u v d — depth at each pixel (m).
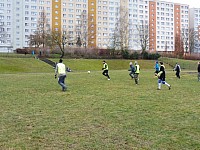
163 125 8.54
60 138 7.23
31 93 15.88
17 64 51.41
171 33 126.94
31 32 100.56
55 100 13.30
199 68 26.44
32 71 47.72
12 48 98.44
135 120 9.16
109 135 7.49
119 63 65.62
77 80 25.59
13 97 14.26
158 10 122.94
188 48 115.25
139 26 109.19
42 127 8.29
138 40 114.50
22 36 100.00
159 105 11.97
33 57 62.59
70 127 8.29
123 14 101.06
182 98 14.12
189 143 6.86
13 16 99.00
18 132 7.77
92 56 70.19
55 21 102.12
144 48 79.56
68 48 75.75
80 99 13.62
